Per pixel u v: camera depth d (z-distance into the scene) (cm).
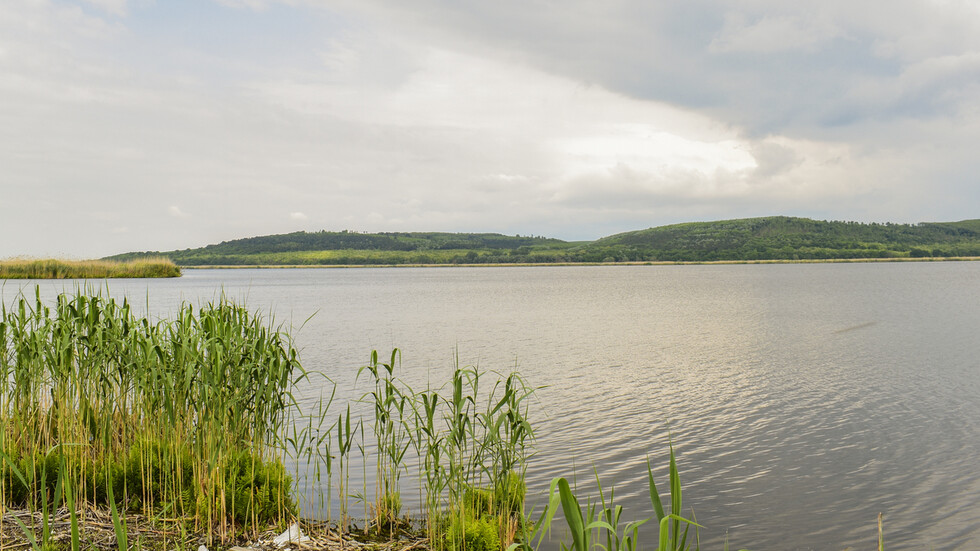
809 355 2442
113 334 816
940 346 2688
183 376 782
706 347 2700
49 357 798
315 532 731
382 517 788
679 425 1351
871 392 1706
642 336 3133
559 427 1331
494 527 708
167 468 745
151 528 698
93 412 830
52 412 838
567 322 3900
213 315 827
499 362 2275
